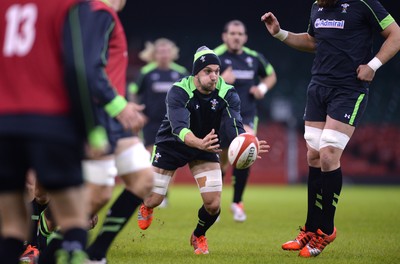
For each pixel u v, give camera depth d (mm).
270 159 92625
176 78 52438
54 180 12680
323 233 24266
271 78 41344
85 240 13367
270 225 36000
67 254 13125
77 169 13000
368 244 27719
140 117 15305
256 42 119000
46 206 22781
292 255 24438
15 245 13703
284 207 48656
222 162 38469
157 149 26922
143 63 113125
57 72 12906
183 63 118625
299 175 93188
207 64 24312
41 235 21781
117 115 15102
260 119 108938
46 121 12594
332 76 24453
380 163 96312
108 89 14883
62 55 12820
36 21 12992
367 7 24188
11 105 12711
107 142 17234
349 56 24266
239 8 119625
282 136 94125
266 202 54031
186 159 26078
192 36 121250
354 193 69562
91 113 12961
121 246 26656
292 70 115750
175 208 47531
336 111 24141
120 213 18188
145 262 22188
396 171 95938
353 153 96562
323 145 24109
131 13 120750
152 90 52062
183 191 71188
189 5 119312
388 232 32438
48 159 12594
